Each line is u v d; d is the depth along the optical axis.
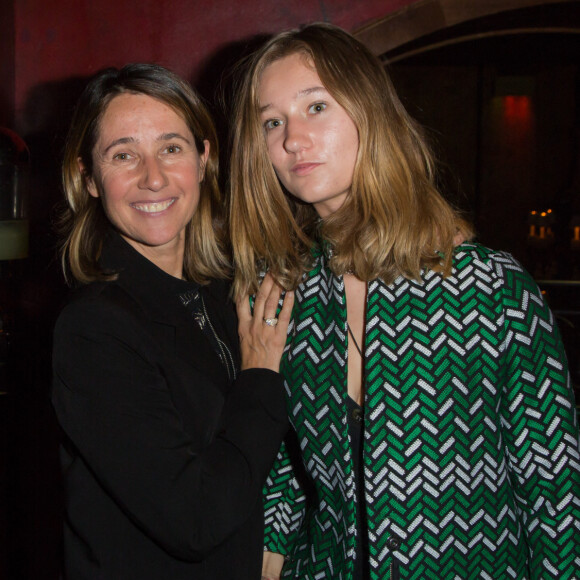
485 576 1.22
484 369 1.19
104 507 1.14
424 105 7.50
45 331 2.63
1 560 2.44
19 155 2.25
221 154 2.16
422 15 2.60
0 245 2.10
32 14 2.62
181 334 1.25
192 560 1.11
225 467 1.14
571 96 7.30
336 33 1.25
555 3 2.65
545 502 1.21
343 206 1.29
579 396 3.16
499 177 7.56
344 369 1.26
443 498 1.20
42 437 2.62
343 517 1.27
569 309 3.84
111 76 1.27
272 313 1.33
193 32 2.64
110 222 1.33
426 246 1.23
